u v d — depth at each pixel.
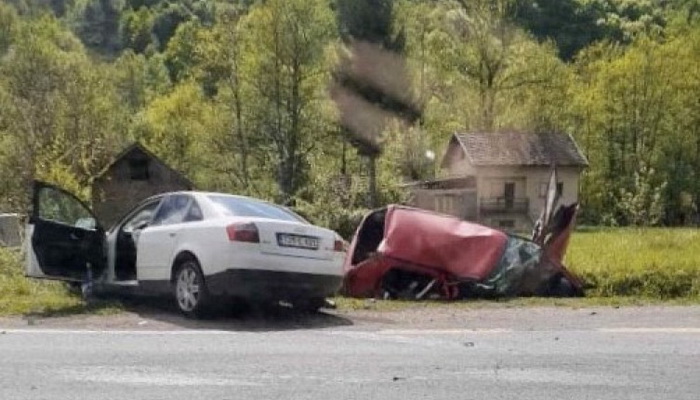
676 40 73.44
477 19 59.97
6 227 25.84
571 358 8.74
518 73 60.31
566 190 68.25
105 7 141.12
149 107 82.94
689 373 8.02
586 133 74.50
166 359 8.51
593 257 19.14
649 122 73.25
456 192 64.12
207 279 11.29
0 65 56.44
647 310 13.45
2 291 13.98
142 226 12.84
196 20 110.44
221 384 7.40
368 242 16.02
